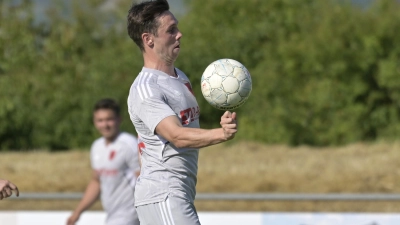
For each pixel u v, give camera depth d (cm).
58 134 9444
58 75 10244
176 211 1507
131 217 2627
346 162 5019
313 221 2539
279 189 4300
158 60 1548
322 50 8869
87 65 10381
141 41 1554
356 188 4225
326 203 3825
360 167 4703
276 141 8794
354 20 8806
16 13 10888
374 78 8675
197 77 8469
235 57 9869
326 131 8775
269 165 5056
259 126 8956
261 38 10500
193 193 1588
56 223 2705
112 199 2630
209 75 1504
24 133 9662
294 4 10700
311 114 8906
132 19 1552
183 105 1531
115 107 2623
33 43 10925
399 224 2494
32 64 10506
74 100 9494
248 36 10062
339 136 8688
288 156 5619
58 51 10812
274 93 9169
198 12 10856
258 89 9262
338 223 2530
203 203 3916
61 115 9512
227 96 1484
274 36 10344
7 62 10406
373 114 8681
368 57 8575
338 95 8738
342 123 8662
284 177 4484
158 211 1522
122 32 12256
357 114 8631
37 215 2698
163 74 1541
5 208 3938
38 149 9512
